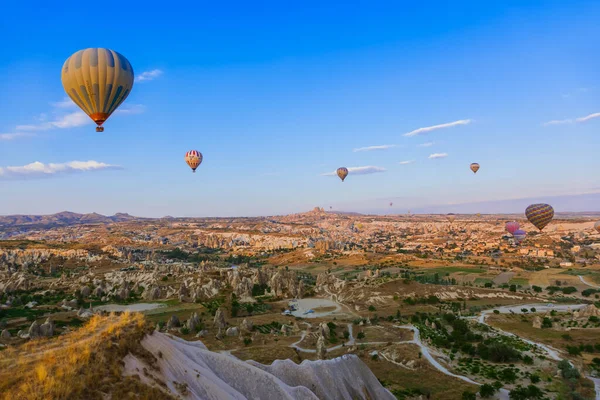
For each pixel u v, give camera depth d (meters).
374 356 88.19
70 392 23.95
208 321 114.25
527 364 85.69
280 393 38.41
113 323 34.47
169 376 30.78
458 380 76.19
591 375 80.12
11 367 26.22
